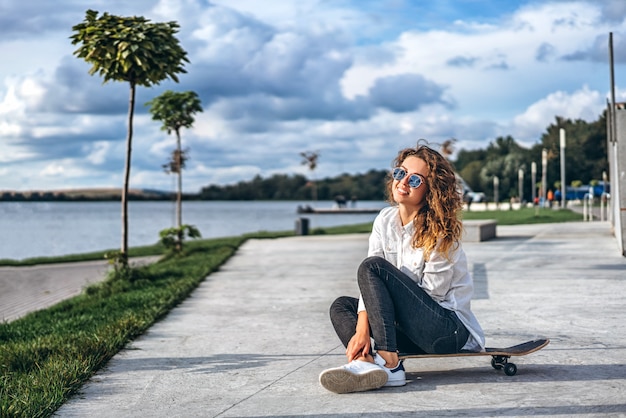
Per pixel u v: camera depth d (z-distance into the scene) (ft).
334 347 19.36
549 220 102.37
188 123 66.08
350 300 15.47
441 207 14.32
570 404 13.19
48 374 15.79
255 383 15.61
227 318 24.90
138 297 31.40
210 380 16.02
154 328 23.12
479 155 416.87
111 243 138.21
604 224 81.82
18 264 65.92
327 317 24.61
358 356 14.47
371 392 14.34
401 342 14.94
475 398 13.71
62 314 29.12
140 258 69.26
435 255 14.37
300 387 15.11
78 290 44.98
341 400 13.91
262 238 83.41
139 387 15.51
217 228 206.90
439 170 14.55
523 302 26.37
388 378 14.32
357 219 273.33
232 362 17.83
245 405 13.88
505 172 331.98
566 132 333.83
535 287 30.32
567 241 55.26
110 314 27.32
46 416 13.23
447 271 14.44
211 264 45.44
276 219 310.24
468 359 17.19
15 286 48.32
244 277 38.88
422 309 14.10
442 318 14.23
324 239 76.33
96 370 17.16
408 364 16.74
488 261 41.96
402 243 14.76
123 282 38.52
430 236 14.26
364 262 14.28
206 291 32.96
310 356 18.28
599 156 319.27
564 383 14.71
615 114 40.14
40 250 119.44
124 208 40.78
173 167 66.85
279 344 19.97
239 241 75.20
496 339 19.79
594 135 319.68
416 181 14.33
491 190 338.75
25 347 19.67
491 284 31.73
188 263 49.60
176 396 14.73
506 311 24.53
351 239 74.64
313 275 38.96
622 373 15.47
